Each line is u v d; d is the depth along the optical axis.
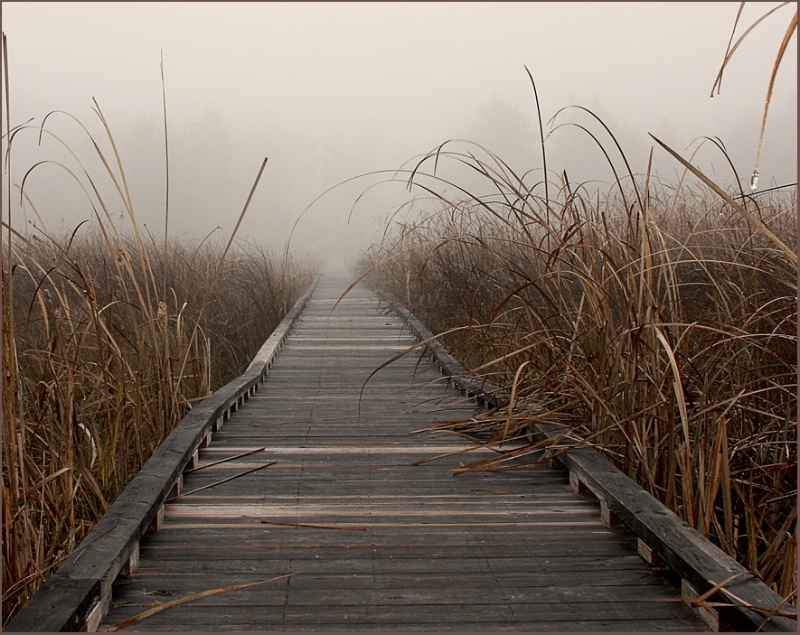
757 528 2.60
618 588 2.16
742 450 2.84
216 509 2.79
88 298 2.89
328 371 5.91
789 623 1.70
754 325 3.07
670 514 2.37
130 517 2.33
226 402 4.10
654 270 3.43
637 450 2.88
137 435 3.04
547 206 3.36
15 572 2.13
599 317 3.14
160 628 1.91
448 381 5.17
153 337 3.45
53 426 2.95
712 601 1.92
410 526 2.63
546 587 2.16
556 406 3.62
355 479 3.17
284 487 3.06
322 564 2.31
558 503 2.87
